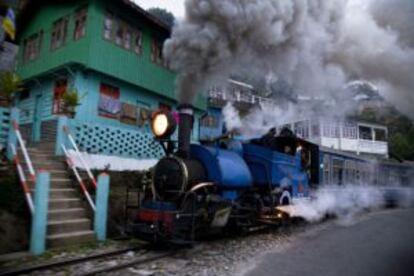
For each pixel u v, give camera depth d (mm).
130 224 6617
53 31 12484
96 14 10891
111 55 11344
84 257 5656
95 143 10500
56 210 7016
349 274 5340
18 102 14086
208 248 6852
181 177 6609
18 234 6336
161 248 6676
